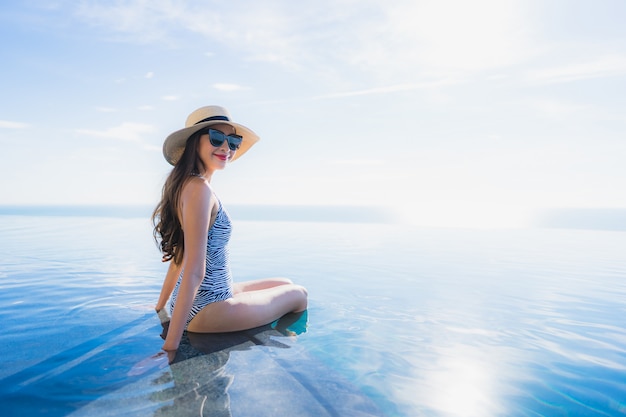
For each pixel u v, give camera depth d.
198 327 2.25
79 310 2.68
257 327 2.39
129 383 1.56
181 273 2.39
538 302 3.11
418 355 1.97
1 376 1.62
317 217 22.25
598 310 2.89
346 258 5.39
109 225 11.35
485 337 2.27
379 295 3.31
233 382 1.59
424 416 1.38
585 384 1.67
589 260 5.38
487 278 4.08
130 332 2.23
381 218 21.23
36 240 7.18
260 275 4.15
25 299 2.98
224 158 2.39
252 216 23.91
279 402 1.42
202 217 2.07
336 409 1.39
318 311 2.80
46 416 1.29
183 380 1.60
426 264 4.94
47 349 1.94
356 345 2.10
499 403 1.50
